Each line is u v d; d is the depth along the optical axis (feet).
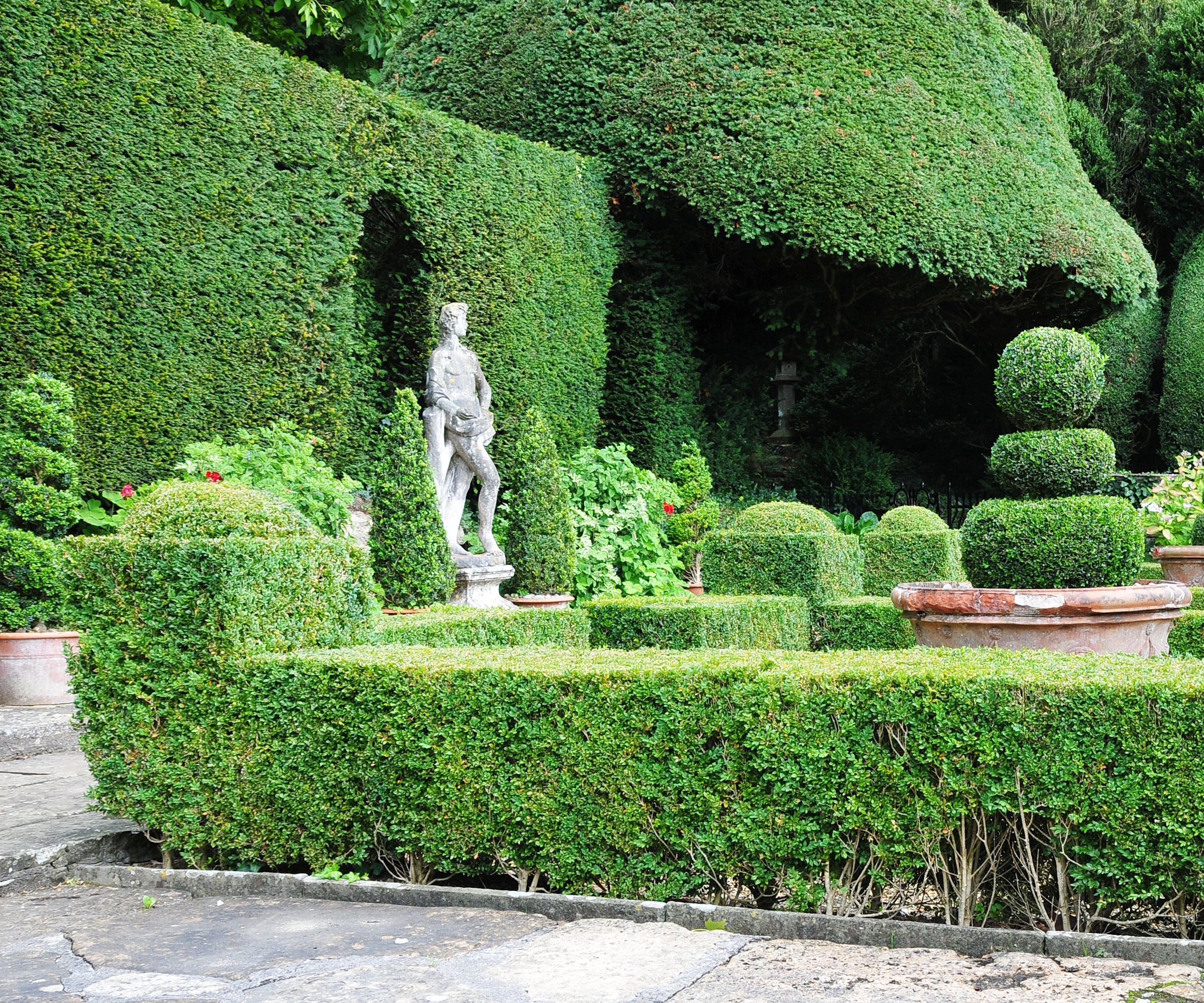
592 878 12.32
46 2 25.90
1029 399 20.12
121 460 27.48
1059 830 10.67
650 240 51.13
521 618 22.95
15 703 22.84
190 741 13.57
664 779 11.89
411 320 38.99
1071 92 78.54
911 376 70.85
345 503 26.84
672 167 47.78
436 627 19.93
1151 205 76.18
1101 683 10.59
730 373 60.29
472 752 12.57
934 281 51.72
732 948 10.63
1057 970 9.84
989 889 11.25
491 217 40.55
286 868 13.91
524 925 11.51
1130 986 9.37
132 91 27.91
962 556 20.53
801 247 47.70
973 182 50.26
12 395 24.32
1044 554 19.02
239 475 26.61
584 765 12.13
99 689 13.85
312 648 14.38
